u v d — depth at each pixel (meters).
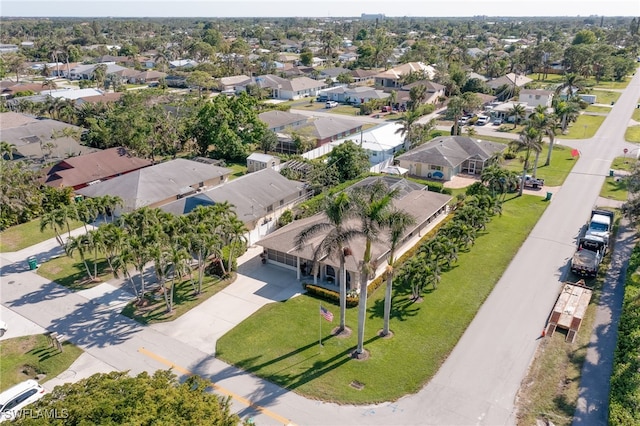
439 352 32.84
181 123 85.50
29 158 78.00
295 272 44.69
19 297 41.28
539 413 27.45
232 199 54.84
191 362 32.56
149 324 37.00
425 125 84.62
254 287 42.19
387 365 31.64
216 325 36.72
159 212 45.41
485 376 30.48
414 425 26.91
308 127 88.62
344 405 28.39
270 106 119.75
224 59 187.25
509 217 55.75
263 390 29.72
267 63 171.50
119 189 58.50
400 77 140.75
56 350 34.09
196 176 64.81
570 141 88.50
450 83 130.50
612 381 28.12
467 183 68.94
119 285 43.06
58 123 88.88
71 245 40.97
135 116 82.62
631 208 46.16
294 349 33.59
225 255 44.34
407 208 51.84
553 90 121.38
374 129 89.25
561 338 33.97
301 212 54.38
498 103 118.38
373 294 40.47
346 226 35.22
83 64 177.25
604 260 45.00
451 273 43.41
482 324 35.88
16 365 32.72
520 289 40.53
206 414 20.16
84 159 69.62
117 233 40.62
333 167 65.31
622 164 74.38
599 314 36.50
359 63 179.75
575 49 158.50
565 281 41.62
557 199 61.22
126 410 19.14
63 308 39.53
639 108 115.00
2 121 90.06
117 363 32.59
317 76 164.25
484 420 27.09
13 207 55.75
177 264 36.62
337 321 36.75
